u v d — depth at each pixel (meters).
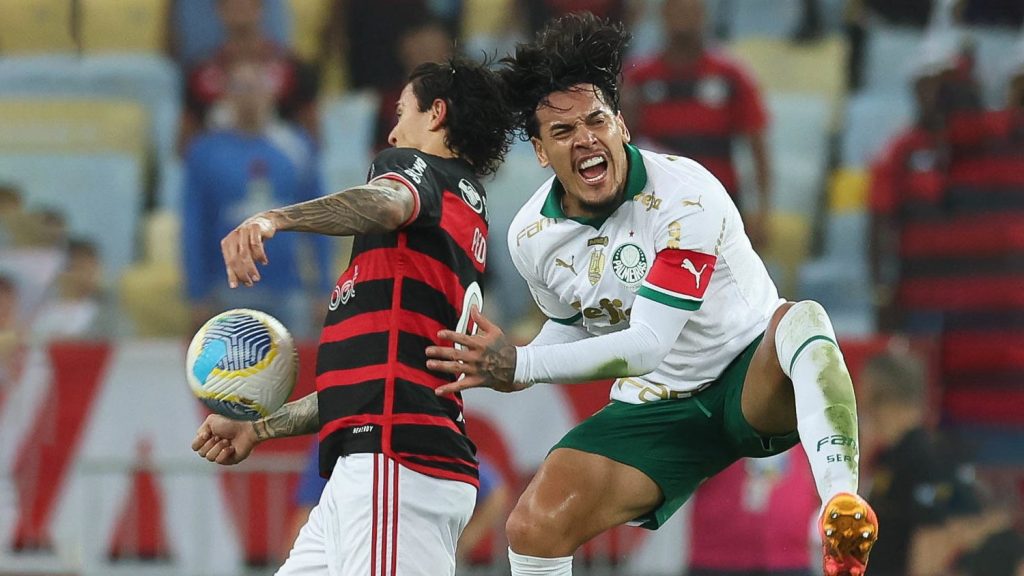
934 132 32.75
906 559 26.05
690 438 16.70
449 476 14.38
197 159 33.56
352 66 37.78
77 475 27.34
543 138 15.56
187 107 36.78
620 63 15.85
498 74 15.66
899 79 39.00
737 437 16.50
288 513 27.05
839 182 37.28
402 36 37.50
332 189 35.81
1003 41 37.97
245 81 34.72
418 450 14.15
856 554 13.72
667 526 26.36
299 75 35.62
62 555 27.20
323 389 14.56
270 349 14.72
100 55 39.25
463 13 38.00
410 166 14.34
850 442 14.46
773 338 15.75
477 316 14.20
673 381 16.62
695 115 33.81
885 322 32.59
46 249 35.69
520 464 26.97
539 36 16.12
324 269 32.75
